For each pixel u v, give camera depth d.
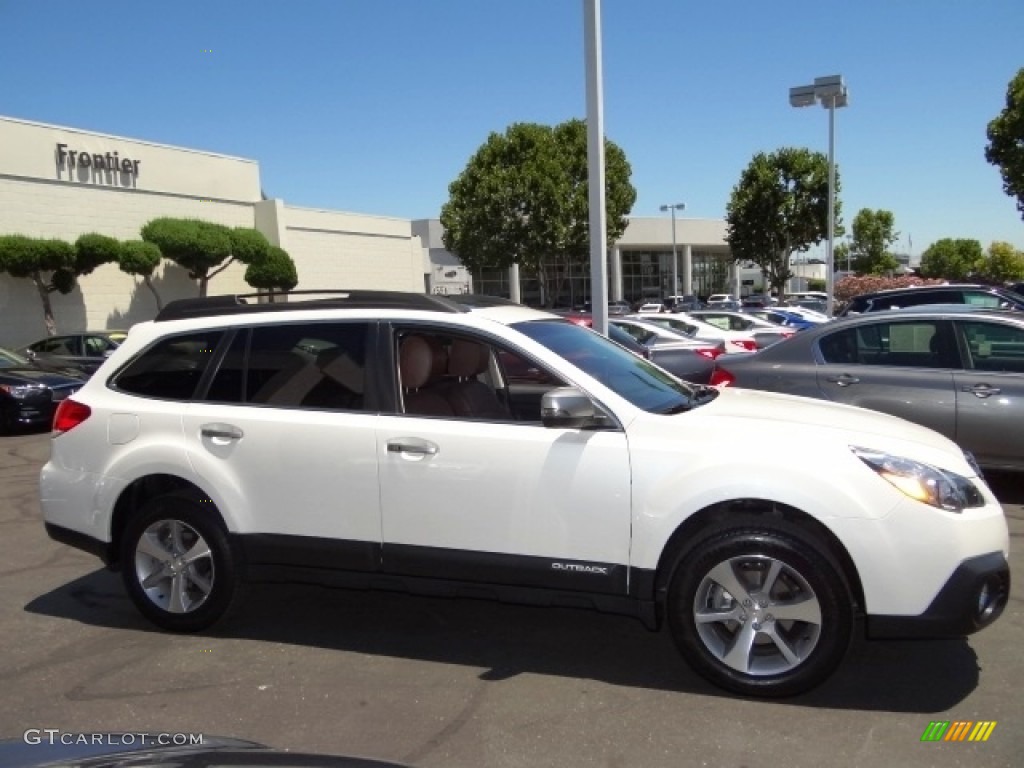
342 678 4.24
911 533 3.63
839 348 7.42
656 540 3.91
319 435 4.44
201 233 28.06
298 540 4.50
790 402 4.66
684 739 3.55
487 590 4.23
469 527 4.19
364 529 4.38
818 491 3.70
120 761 2.12
